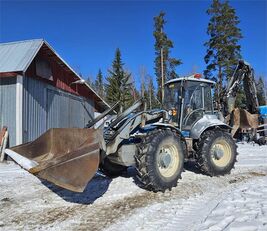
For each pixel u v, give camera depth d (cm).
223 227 405
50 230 440
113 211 514
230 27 3050
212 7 3122
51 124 1473
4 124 1224
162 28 3503
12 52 1309
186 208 513
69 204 561
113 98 3133
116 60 3816
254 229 385
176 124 757
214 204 522
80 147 547
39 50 1386
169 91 794
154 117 700
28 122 1277
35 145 637
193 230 406
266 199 523
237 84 989
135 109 677
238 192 589
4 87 1235
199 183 685
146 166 606
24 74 1255
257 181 691
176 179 641
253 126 1023
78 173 484
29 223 470
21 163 555
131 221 461
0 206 558
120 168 774
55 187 686
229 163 769
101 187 672
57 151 625
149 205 538
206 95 798
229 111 965
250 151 1249
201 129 750
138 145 626
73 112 1706
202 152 739
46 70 1438
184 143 698
